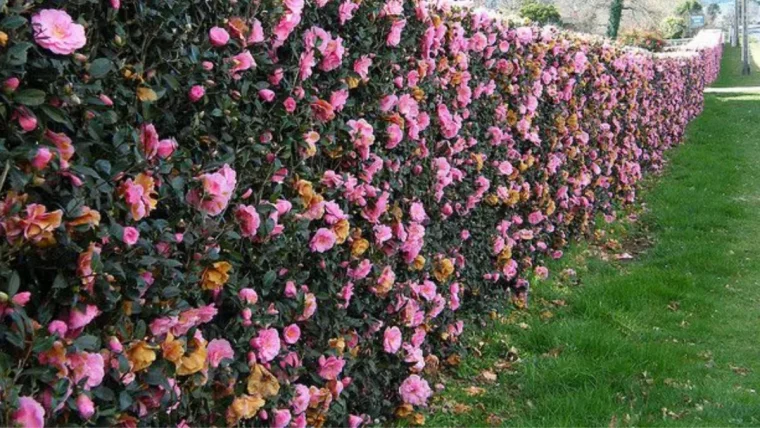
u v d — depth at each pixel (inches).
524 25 219.5
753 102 836.6
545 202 231.8
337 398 114.0
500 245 193.8
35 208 59.9
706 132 605.0
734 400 149.9
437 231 157.2
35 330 61.6
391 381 140.3
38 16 61.2
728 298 222.8
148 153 74.9
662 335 187.5
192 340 80.9
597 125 297.7
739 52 1935.3
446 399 150.9
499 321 189.9
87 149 67.9
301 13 105.7
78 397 65.1
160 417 79.7
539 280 225.1
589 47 286.8
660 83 456.4
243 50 90.4
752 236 295.9
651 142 426.0
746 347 185.8
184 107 84.4
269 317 95.1
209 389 87.9
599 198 311.9
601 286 217.8
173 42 79.4
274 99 101.1
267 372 94.0
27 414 57.9
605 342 169.6
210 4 86.5
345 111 120.6
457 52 163.8
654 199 365.4
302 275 106.0
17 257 63.9
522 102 207.6
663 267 253.9
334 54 109.1
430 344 161.5
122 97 73.5
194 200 81.4
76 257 65.3
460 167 172.2
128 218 70.9
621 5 1176.8
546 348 174.6
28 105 60.7
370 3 123.7
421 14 142.9
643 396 150.0
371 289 127.9
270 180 98.3
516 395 152.9
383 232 127.3
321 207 106.3
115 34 72.0
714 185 393.1
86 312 66.2
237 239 89.8
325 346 113.4
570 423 136.1
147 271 74.0
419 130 144.3
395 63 135.0
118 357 69.8
